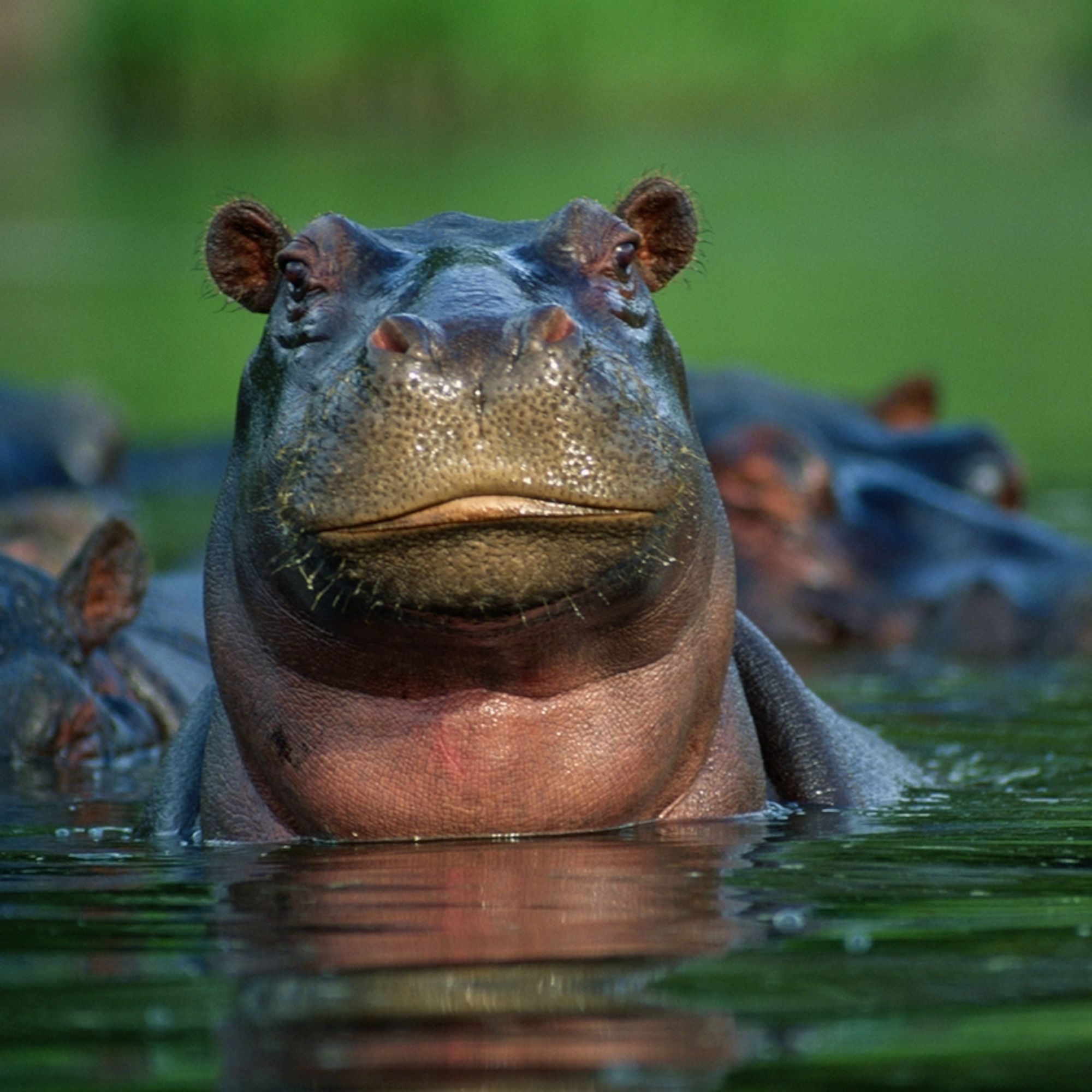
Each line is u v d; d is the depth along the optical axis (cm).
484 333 2042
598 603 2281
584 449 2023
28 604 3759
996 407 9875
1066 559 5578
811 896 2067
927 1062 1444
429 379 2000
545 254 2377
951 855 2344
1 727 3528
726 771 2688
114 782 3331
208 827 2647
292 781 2511
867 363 10875
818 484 5572
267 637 2462
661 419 2164
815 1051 1473
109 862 2420
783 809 2783
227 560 2588
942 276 15275
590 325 2291
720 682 2617
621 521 2064
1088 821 2650
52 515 5828
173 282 15438
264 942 1881
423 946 1838
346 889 2159
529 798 2467
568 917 1966
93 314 13962
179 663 4178
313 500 2048
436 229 2484
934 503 5841
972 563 5597
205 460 9081
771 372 10312
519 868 2258
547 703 2444
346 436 2031
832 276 15350
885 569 5641
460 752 2436
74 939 1917
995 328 12688
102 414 8638
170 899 2136
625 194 2797
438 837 2489
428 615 2212
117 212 18638
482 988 1661
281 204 16250
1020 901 2031
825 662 5034
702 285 14812
